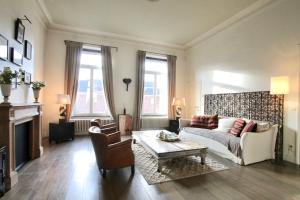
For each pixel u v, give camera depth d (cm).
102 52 555
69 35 533
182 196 214
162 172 280
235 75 458
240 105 440
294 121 331
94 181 249
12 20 288
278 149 349
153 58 633
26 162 316
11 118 234
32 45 388
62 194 214
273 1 362
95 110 573
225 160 341
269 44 374
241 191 227
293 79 332
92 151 384
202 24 488
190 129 461
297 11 326
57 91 520
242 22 439
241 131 368
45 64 507
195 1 380
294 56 331
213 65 536
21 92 324
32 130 335
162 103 658
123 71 589
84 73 560
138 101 594
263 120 383
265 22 383
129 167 302
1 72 248
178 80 668
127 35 568
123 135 551
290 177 268
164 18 458
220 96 505
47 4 404
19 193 215
